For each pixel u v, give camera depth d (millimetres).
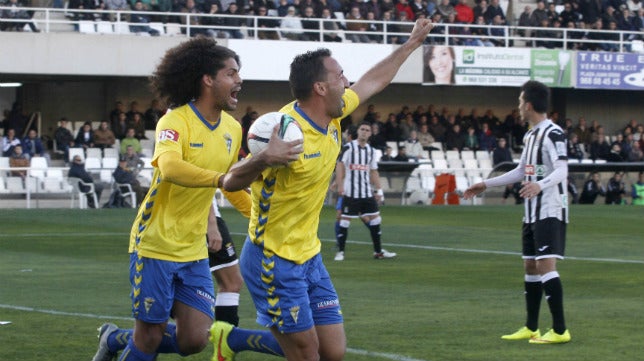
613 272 17859
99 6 38938
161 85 7883
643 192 40375
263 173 7445
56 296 14281
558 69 42625
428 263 19188
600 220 30219
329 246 22438
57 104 41781
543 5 44188
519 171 11281
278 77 39344
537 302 11203
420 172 38656
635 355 10367
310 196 7578
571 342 11055
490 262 19391
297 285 7578
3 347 10500
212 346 10703
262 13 40125
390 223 28188
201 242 8141
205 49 7848
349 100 8156
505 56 41938
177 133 7703
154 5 39406
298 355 7645
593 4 44938
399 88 45875
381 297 14492
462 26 41312
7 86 41312
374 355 10211
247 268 7684
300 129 7223
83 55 37594
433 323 12203
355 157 19719
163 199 7895
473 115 44312
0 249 20812
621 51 43594
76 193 33938
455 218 30078
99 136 36938
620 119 48656
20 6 38250
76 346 10578
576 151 42688
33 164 35250
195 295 8133
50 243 22078
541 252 10930
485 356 10258
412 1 42750
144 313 7973
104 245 21781
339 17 41938
